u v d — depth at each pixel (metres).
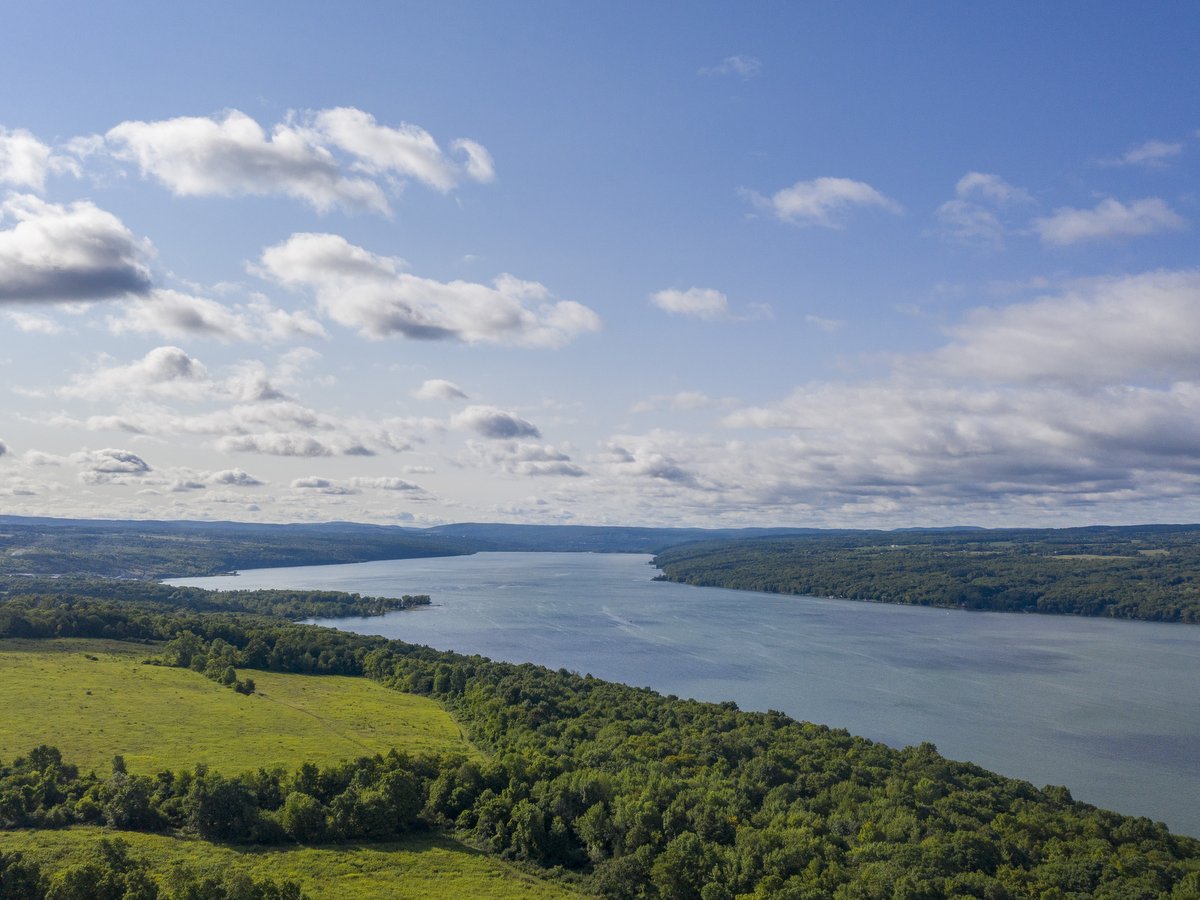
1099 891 102.38
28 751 149.25
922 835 120.38
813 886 103.50
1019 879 106.88
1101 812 136.12
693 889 110.50
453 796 139.50
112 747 155.75
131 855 112.88
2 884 96.12
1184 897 99.94
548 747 164.50
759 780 146.75
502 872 120.25
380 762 145.62
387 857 121.69
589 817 127.06
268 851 119.94
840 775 148.50
